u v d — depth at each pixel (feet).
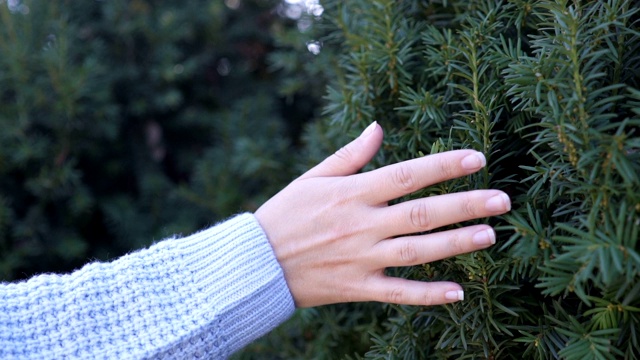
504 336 1.72
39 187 3.32
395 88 1.98
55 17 3.59
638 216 1.39
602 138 1.41
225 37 4.08
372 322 2.26
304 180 1.83
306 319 2.39
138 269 1.75
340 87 2.42
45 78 3.31
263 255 1.77
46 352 1.65
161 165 4.06
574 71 1.46
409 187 1.65
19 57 3.25
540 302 1.67
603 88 1.47
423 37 1.95
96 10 3.95
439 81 1.96
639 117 1.55
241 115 3.68
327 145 2.54
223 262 1.77
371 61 2.00
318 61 2.72
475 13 1.91
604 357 1.46
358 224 1.71
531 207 1.66
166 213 3.71
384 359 1.84
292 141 3.96
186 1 4.03
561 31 1.56
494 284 1.64
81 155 3.63
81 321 1.69
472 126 1.71
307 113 3.99
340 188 1.75
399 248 1.66
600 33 1.55
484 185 1.67
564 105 1.50
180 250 1.79
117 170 3.83
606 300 1.47
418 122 1.86
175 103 3.79
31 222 3.34
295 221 1.79
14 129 3.24
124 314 1.71
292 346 2.57
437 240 1.62
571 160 1.48
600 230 1.43
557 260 1.44
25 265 3.30
